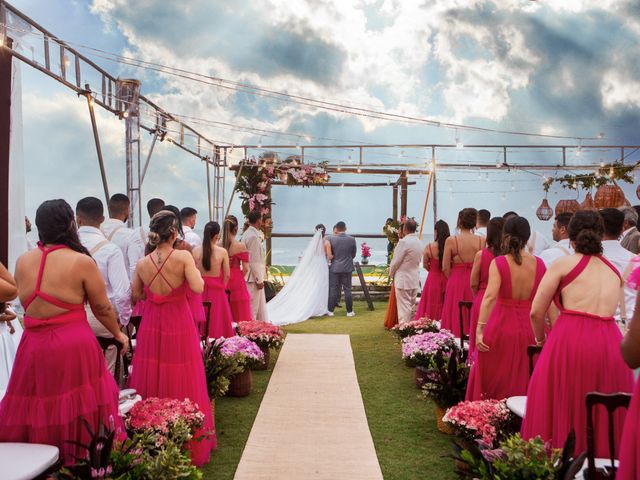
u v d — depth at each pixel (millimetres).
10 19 5062
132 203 7379
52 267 2666
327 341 8172
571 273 2975
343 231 11008
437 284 7430
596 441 2873
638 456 1911
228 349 5258
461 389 4305
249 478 3586
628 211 4820
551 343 3006
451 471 3689
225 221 7285
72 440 2672
